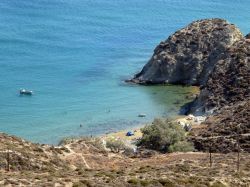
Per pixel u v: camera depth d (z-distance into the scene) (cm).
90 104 14600
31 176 5675
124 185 5412
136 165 7988
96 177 5834
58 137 12375
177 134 10575
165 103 14875
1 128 12850
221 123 11131
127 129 12875
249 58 14812
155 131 10581
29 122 13262
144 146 10612
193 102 14612
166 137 10469
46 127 12988
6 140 7688
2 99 14662
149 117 13762
